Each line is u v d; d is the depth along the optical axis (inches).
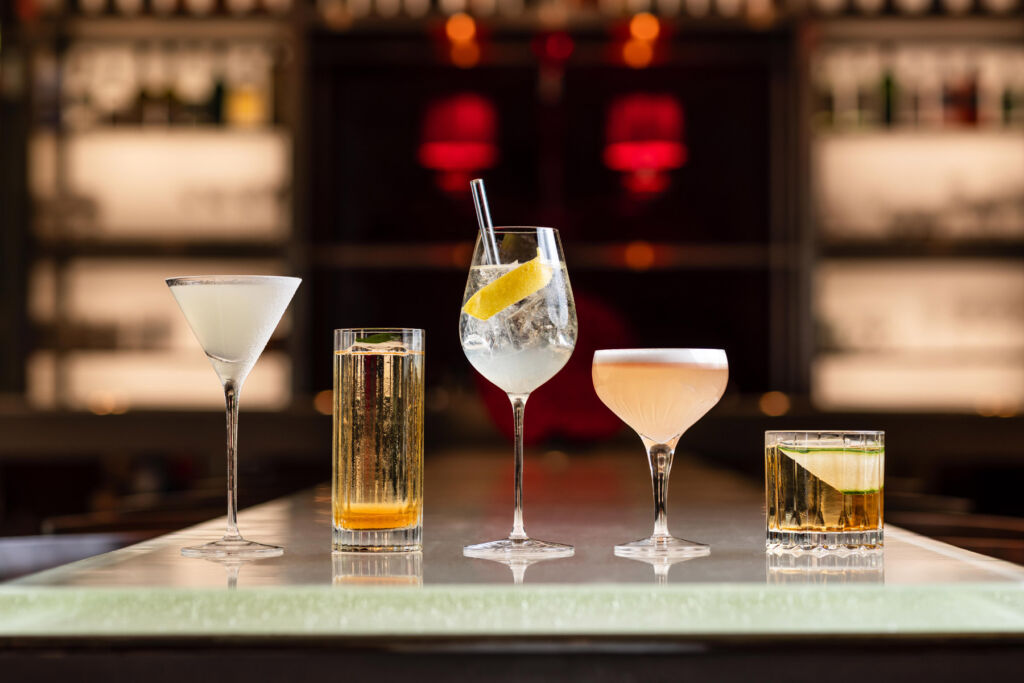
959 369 180.1
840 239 171.3
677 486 72.5
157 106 178.4
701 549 37.8
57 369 177.3
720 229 179.2
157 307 180.2
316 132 176.6
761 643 29.0
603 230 179.8
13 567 57.1
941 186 180.4
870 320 178.4
